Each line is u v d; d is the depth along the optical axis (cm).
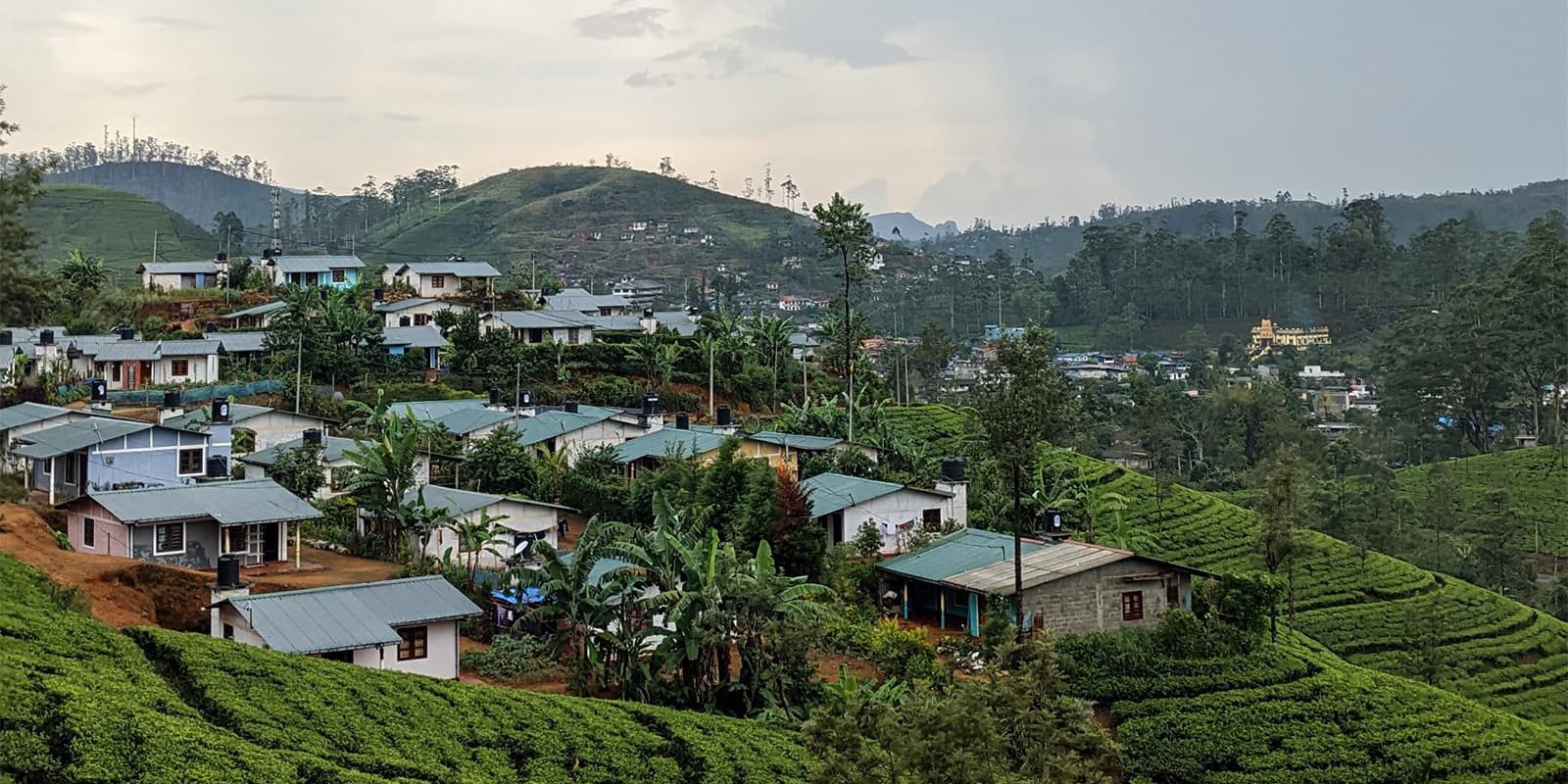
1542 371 13738
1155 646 5203
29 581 4084
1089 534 7081
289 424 7381
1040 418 5147
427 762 3381
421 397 9006
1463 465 12500
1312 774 4612
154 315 10956
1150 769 4631
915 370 15125
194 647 3647
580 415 7975
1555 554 10462
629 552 4472
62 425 6688
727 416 8269
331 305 9569
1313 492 10506
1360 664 7050
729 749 3878
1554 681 7162
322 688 3625
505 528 5638
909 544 6238
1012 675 3328
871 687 4494
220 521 5166
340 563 5625
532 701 3991
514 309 11762
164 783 2798
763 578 4478
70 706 2962
